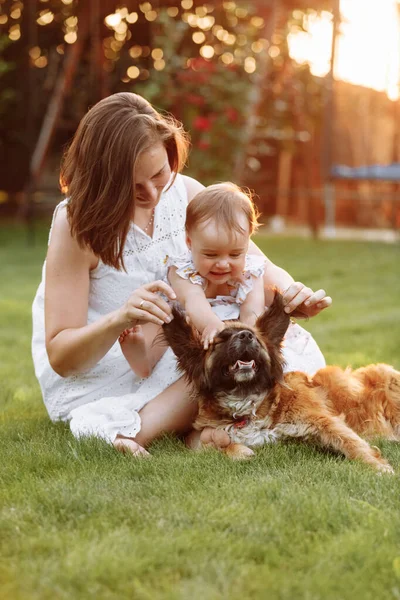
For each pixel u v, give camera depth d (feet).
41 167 46.80
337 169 47.01
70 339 12.71
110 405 13.04
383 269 36.60
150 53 46.52
